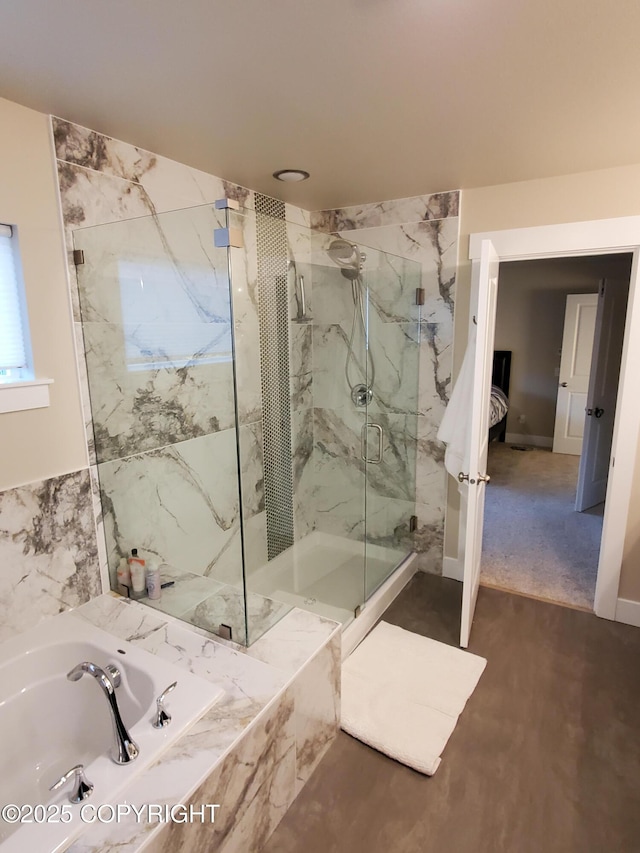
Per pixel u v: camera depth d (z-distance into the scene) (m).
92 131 1.88
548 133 1.92
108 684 1.41
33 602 1.88
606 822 1.60
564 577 3.17
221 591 2.21
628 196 2.35
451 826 1.59
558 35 1.27
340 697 1.99
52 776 1.66
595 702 2.11
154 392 2.18
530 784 1.73
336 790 1.73
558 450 6.42
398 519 3.17
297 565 2.81
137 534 2.21
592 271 6.05
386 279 2.92
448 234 2.80
